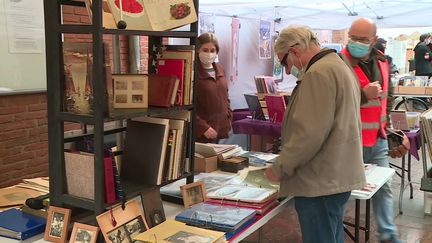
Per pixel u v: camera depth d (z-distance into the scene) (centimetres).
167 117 205
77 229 161
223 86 349
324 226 196
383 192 296
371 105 287
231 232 176
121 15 164
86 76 160
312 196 189
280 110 469
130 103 181
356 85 200
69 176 172
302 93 185
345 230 298
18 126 385
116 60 224
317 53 195
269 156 295
